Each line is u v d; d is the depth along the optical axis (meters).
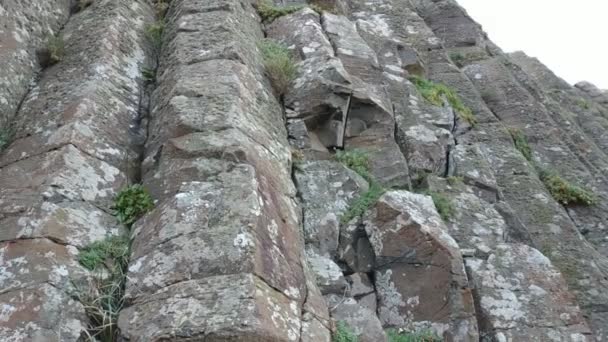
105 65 5.40
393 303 4.84
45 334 3.35
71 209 4.09
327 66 6.25
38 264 3.66
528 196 7.11
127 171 4.70
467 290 4.76
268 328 3.30
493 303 5.05
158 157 4.64
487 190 6.54
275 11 7.51
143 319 3.43
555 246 6.50
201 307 3.36
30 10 5.75
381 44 8.65
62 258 3.76
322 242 5.05
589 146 9.85
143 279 3.65
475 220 5.89
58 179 4.18
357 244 5.14
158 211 4.11
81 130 4.61
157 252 3.79
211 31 5.89
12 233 3.88
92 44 5.68
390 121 6.39
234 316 3.27
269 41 6.85
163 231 3.90
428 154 6.60
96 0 6.44
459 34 11.72
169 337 3.23
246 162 4.34
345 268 5.03
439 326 4.68
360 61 7.15
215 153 4.37
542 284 5.26
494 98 9.72
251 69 5.77
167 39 6.12
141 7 6.63
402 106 7.13
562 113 10.74
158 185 4.39
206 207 3.96
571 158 8.58
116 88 5.31
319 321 3.91
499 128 8.13
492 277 5.25
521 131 8.98
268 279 3.65
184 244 3.75
